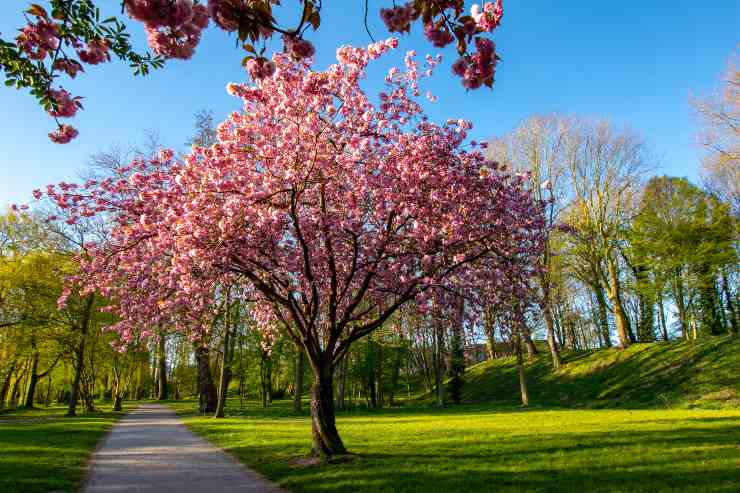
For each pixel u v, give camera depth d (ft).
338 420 79.51
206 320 45.88
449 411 96.32
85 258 41.50
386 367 136.98
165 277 38.24
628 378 102.22
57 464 36.27
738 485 23.71
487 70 13.80
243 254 37.52
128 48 16.16
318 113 37.63
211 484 30.48
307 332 39.32
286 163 37.17
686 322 123.85
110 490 28.84
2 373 110.73
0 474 31.45
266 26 12.83
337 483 28.84
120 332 41.11
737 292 129.49
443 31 13.89
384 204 38.22
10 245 94.32
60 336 95.61
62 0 15.10
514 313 42.24
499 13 13.24
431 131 40.16
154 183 39.75
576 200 123.44
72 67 16.43
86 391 119.85
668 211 119.03
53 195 38.19
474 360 178.29
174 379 209.77
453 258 38.96
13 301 91.50
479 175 38.60
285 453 41.16
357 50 38.55
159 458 41.04
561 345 168.25
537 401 109.70
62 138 18.16
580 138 123.65
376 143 39.93
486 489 25.73
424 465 32.81
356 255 39.01
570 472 28.86
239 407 135.74
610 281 128.57
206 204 36.60
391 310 39.93
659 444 37.04
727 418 55.06
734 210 116.06
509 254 39.75
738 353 90.89
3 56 16.35
